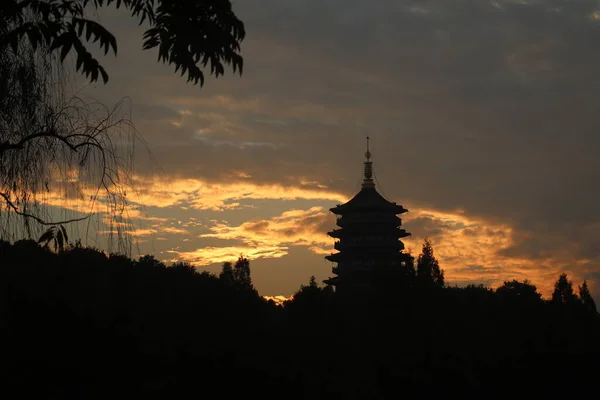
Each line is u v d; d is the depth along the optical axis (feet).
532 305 344.49
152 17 37.45
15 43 32.40
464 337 313.73
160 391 177.78
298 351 265.13
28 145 36.37
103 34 32.50
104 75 32.68
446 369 290.15
